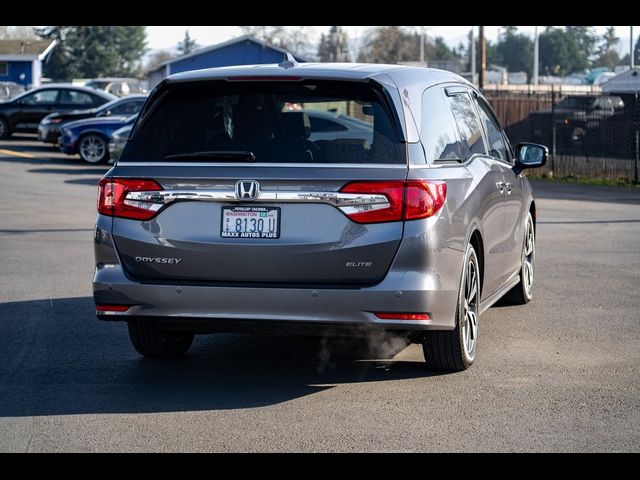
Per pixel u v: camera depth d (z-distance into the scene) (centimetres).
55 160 3023
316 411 618
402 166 626
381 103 646
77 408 623
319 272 625
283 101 656
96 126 2914
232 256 632
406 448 549
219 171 632
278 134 647
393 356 768
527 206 950
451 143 704
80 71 13625
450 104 736
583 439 565
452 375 707
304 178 622
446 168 669
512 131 3198
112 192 657
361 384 683
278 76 653
